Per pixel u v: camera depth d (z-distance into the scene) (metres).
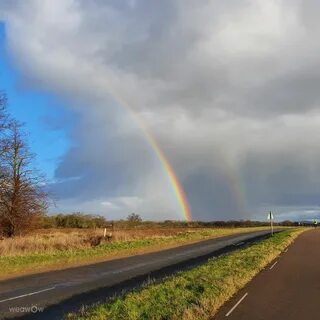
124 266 24.38
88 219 81.75
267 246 35.22
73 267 23.69
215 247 41.00
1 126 42.09
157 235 57.19
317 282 16.47
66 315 10.94
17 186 44.88
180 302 11.41
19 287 16.39
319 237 53.91
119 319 9.74
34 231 48.47
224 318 10.34
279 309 11.44
